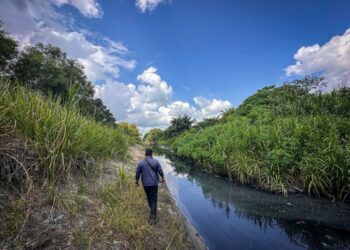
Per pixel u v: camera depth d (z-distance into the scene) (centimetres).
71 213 324
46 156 378
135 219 364
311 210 563
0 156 313
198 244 404
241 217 554
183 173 1196
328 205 588
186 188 858
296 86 1537
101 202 402
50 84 1966
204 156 1240
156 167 421
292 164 738
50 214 302
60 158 407
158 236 350
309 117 903
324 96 1081
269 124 1092
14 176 321
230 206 636
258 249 402
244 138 980
